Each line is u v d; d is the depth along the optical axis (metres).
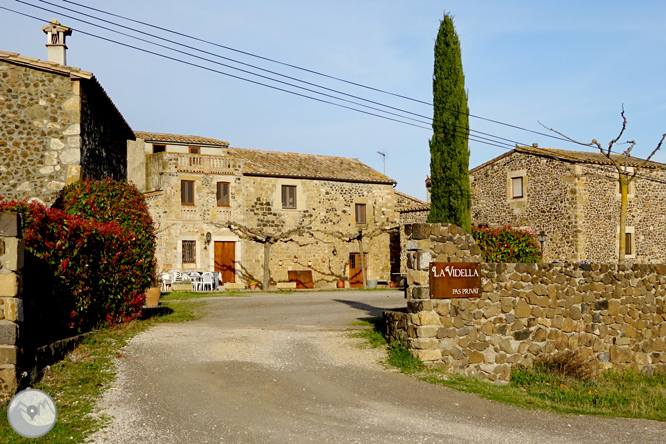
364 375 8.66
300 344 10.27
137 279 11.98
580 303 11.52
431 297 9.63
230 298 18.97
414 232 9.77
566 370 10.49
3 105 13.85
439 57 11.70
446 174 11.40
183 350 9.41
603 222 24.69
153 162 25.97
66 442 5.58
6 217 6.65
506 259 13.34
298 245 27.55
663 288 13.25
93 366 8.02
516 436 6.39
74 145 14.13
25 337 7.70
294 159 29.69
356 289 25.19
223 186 26.45
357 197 29.03
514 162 26.39
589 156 25.75
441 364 9.60
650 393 10.27
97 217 12.69
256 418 6.57
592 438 6.52
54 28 15.92
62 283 8.88
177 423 6.28
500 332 10.30
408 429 6.44
